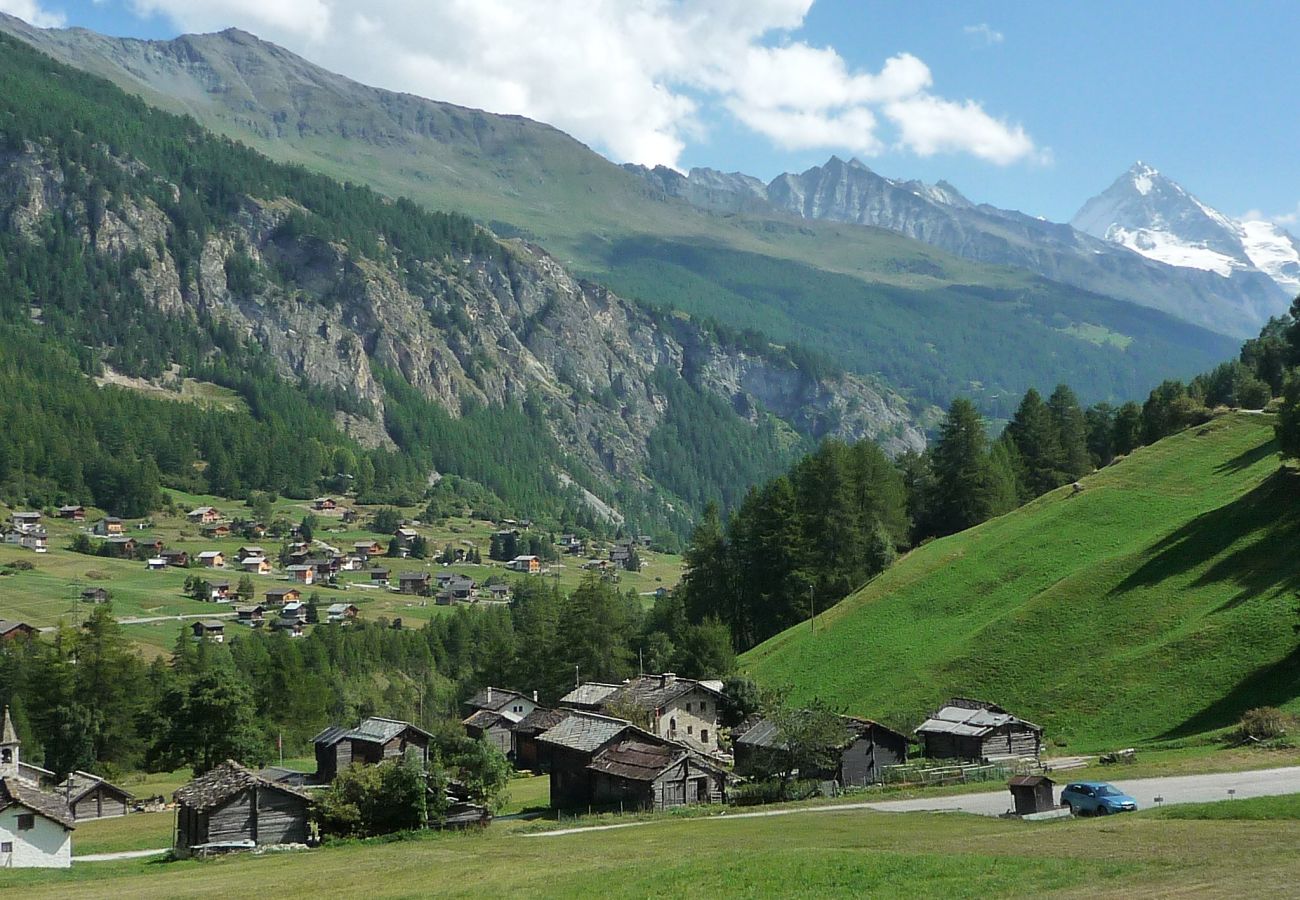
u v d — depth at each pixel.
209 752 141.75
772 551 172.12
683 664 147.50
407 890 57.91
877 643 141.75
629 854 64.50
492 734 139.38
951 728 100.12
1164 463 170.38
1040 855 53.06
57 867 81.62
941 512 192.25
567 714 128.38
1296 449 138.12
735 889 50.66
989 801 79.81
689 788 91.19
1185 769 81.38
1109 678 112.12
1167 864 48.44
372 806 86.50
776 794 91.44
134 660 169.38
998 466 193.88
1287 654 102.88
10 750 122.94
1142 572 132.38
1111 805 67.56
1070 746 102.38
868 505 183.75
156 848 91.81
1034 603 134.25
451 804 89.00
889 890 48.03
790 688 128.75
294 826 86.62
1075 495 167.62
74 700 162.12
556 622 182.62
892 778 93.25
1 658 181.62
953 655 128.88
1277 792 69.44
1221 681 103.62
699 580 181.75
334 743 121.88
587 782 95.31
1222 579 123.44
